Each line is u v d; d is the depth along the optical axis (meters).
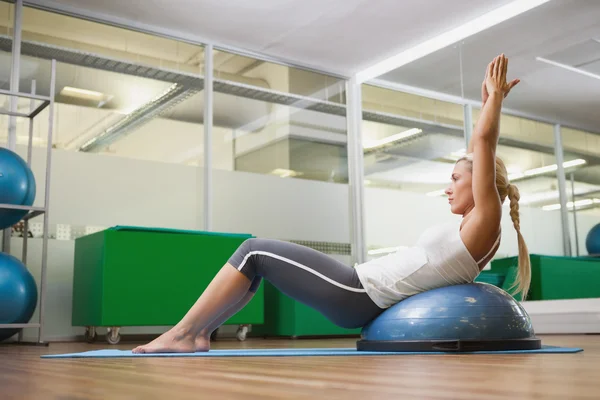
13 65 4.91
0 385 1.03
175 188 5.49
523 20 5.32
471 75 5.74
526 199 5.24
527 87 5.33
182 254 4.52
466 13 5.50
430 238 2.16
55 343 4.29
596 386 0.95
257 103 6.12
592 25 4.96
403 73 6.33
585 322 4.57
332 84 6.70
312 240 6.24
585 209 4.83
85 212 5.00
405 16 5.52
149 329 5.06
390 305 2.19
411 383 1.02
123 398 0.82
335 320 2.25
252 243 2.18
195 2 5.22
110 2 5.18
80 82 5.18
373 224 6.46
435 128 6.09
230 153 5.86
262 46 6.07
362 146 6.64
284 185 6.14
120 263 4.27
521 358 1.72
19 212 3.89
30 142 4.43
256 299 4.84
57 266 4.83
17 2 4.98
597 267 4.68
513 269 5.16
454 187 2.23
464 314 2.05
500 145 5.49
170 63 5.68
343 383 1.02
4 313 3.67
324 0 5.22
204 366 1.52
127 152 5.28
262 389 0.93
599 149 4.79
